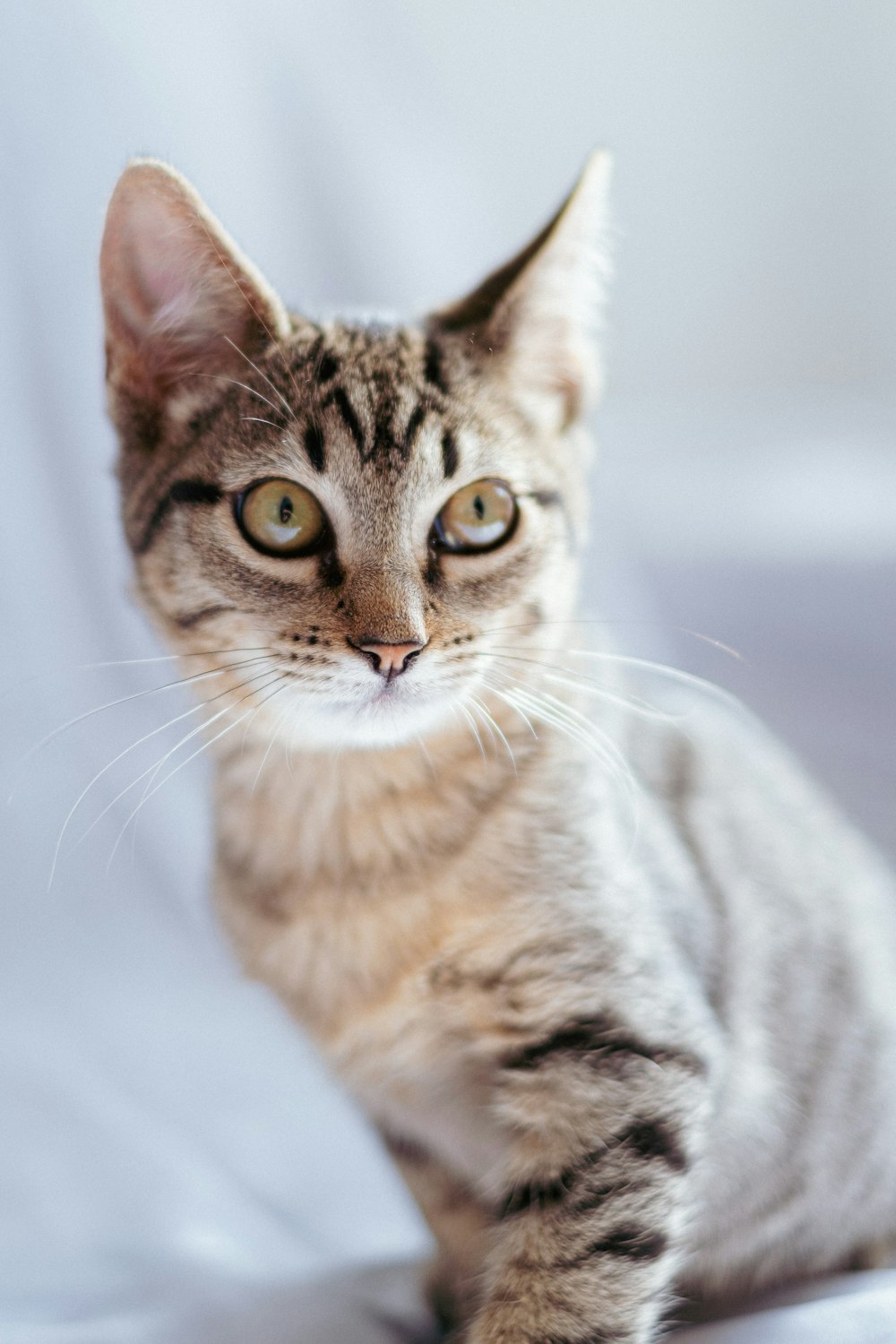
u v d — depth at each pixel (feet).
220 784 1.30
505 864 1.21
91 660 1.83
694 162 2.23
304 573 1.22
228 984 1.73
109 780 1.80
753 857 1.34
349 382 1.24
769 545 1.96
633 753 1.35
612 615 1.87
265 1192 1.47
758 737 1.49
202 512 1.23
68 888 1.79
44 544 1.82
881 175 2.21
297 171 1.91
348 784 1.24
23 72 1.80
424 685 1.22
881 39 2.12
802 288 2.30
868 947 1.37
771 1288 1.33
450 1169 1.30
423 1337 1.25
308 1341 1.19
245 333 1.27
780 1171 1.31
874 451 2.14
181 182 1.23
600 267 1.34
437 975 1.21
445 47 2.14
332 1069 1.27
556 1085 1.18
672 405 2.35
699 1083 1.18
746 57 2.16
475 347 1.30
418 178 1.97
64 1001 1.69
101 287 1.25
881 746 1.79
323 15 1.92
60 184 1.81
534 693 1.27
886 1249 1.37
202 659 1.25
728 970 1.28
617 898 1.21
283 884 1.26
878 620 1.87
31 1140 1.45
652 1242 1.15
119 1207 1.39
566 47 2.15
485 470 1.25
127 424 1.28
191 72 1.86
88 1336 1.18
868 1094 1.34
